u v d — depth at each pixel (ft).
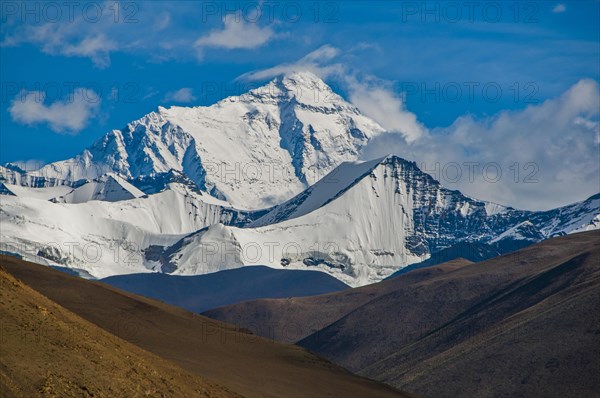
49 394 469.16
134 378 545.03
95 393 497.05
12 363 475.72
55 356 507.30
